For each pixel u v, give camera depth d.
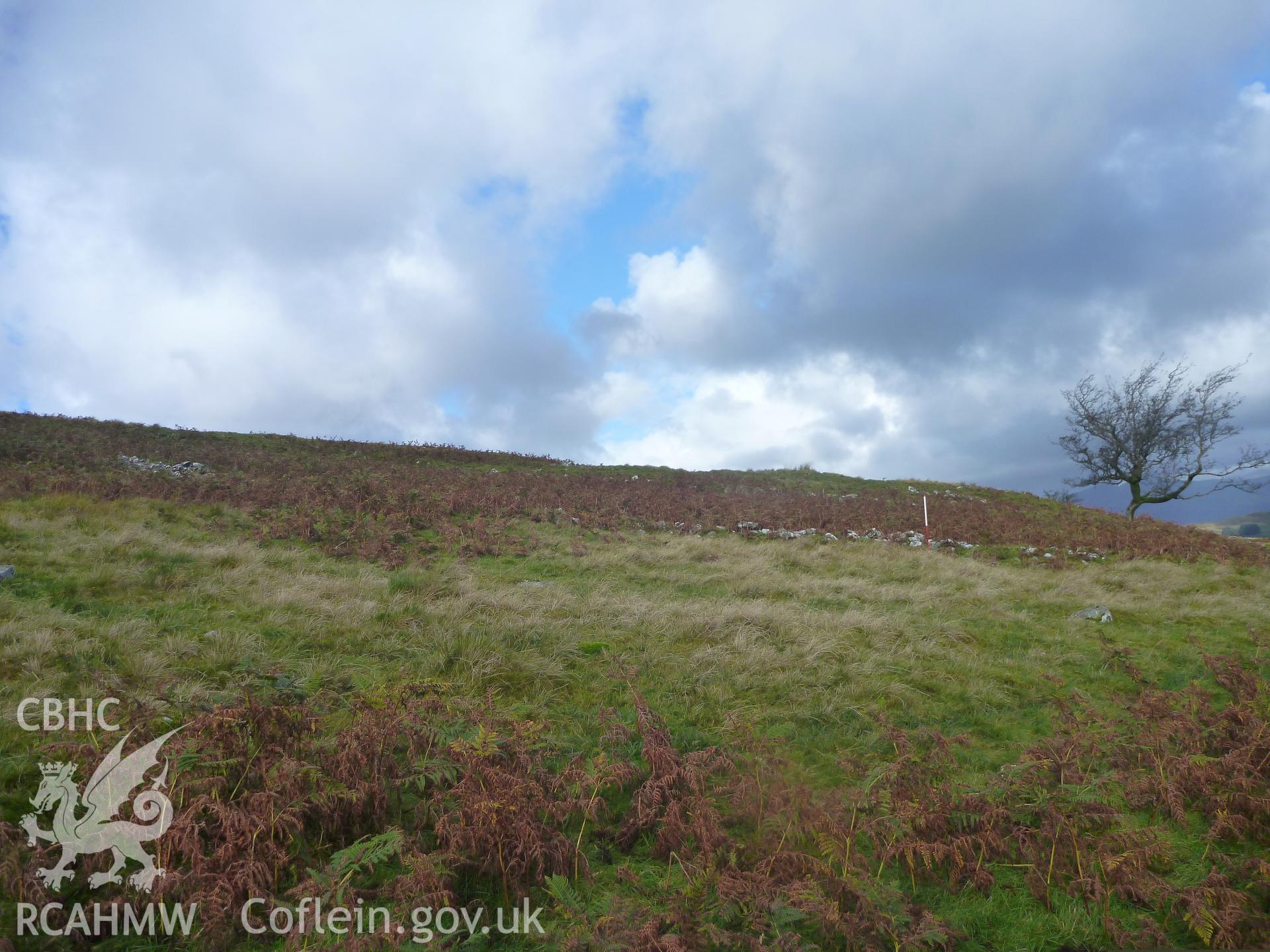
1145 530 20.56
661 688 6.84
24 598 7.30
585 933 3.51
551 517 16.86
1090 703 6.83
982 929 3.85
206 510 13.52
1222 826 4.60
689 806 4.59
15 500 11.60
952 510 22.58
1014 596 11.62
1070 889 4.04
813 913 3.61
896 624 9.14
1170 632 9.67
